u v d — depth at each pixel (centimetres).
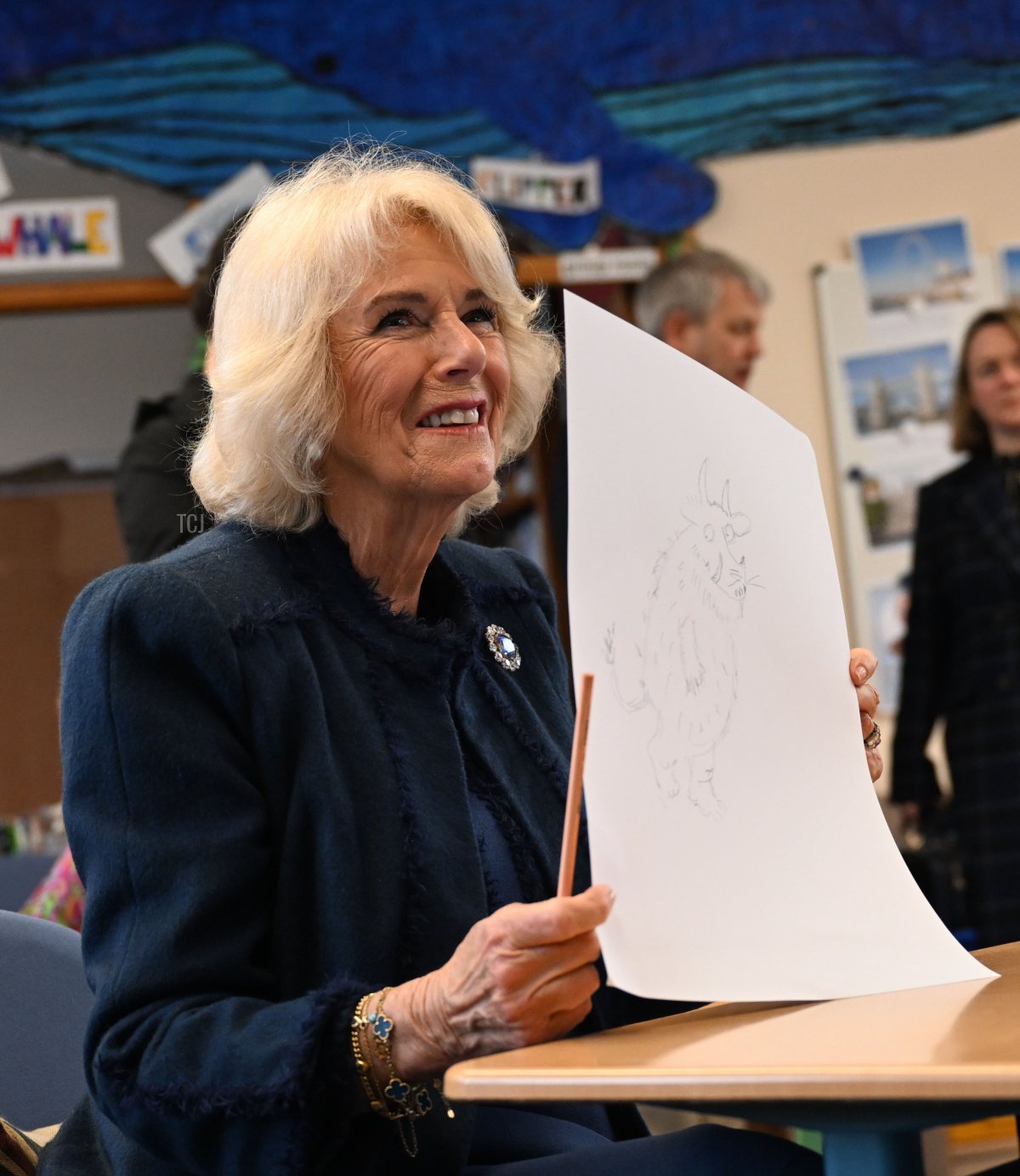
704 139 453
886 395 454
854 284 456
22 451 507
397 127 436
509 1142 122
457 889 120
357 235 127
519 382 144
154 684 115
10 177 427
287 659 120
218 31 432
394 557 133
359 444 127
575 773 95
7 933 145
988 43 463
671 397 116
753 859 107
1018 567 367
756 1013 100
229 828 113
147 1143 105
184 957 108
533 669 144
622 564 108
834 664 122
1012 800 362
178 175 430
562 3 446
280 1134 99
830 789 116
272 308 128
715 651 112
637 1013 137
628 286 451
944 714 377
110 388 508
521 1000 93
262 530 131
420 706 127
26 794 509
